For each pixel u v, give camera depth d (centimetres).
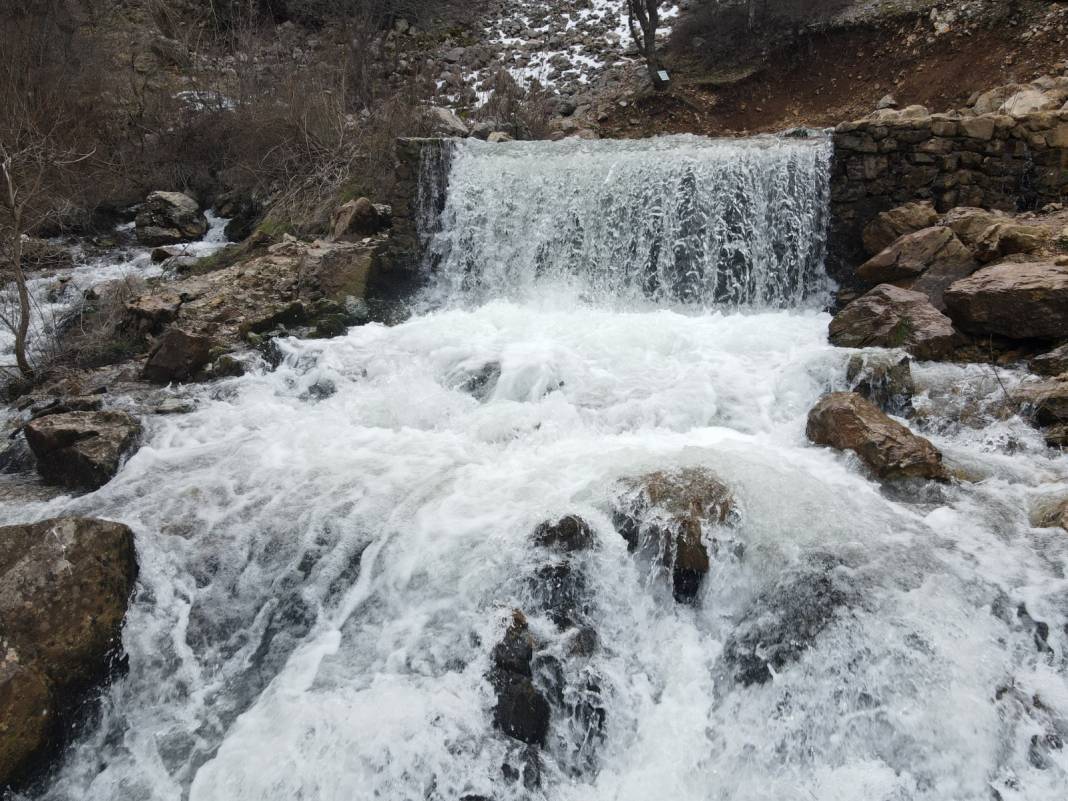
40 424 595
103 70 1588
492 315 832
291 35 1903
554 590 423
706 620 423
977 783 333
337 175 1262
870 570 405
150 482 546
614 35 1814
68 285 1094
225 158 1441
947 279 712
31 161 1207
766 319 778
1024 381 570
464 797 353
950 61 1292
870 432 494
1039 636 376
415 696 382
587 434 569
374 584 451
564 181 890
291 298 904
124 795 374
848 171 823
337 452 573
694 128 1461
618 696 399
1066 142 771
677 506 442
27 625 391
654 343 721
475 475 519
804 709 371
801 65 1470
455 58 1853
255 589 462
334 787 355
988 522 439
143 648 433
